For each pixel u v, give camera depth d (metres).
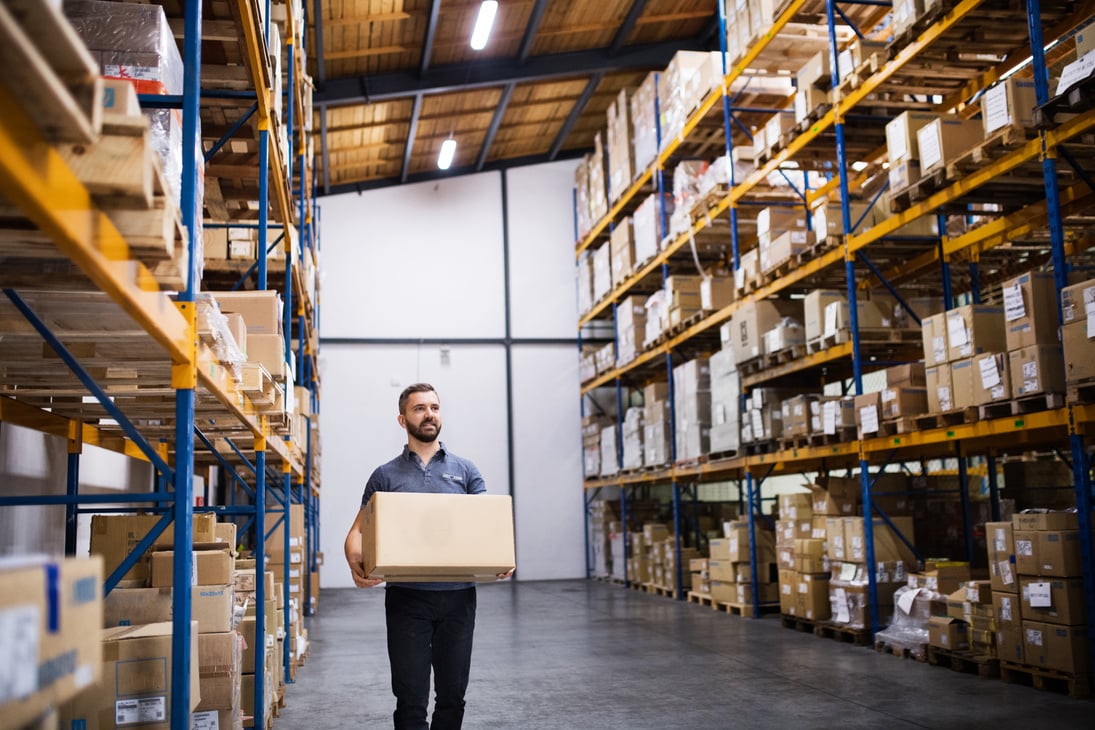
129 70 3.69
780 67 11.07
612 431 16.08
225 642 3.77
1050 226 6.09
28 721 1.32
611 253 16.22
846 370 11.18
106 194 1.88
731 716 5.68
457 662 3.85
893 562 8.33
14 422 4.46
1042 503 9.20
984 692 6.13
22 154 1.41
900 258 9.50
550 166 18.81
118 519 4.34
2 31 1.18
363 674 7.52
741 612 11.11
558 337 18.34
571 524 17.91
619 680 7.02
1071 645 5.82
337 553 16.80
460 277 18.11
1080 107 5.77
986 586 6.71
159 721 3.12
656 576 14.38
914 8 7.34
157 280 2.41
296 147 10.11
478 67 13.84
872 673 6.98
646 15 13.69
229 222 7.45
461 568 3.52
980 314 6.86
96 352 3.39
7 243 2.24
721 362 11.63
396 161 17.16
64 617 1.46
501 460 17.78
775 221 10.45
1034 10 6.07
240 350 4.11
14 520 5.16
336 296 17.58
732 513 15.53
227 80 5.73
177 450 2.92
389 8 11.66
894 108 8.82
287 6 7.43
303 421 10.14
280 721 5.75
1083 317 5.64
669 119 13.16
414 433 4.06
